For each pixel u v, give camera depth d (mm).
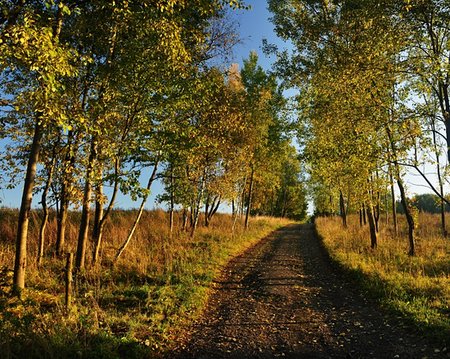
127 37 9367
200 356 5508
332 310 8039
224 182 17922
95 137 9289
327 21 14680
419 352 5477
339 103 12484
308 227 37156
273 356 5570
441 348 5480
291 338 6332
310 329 6793
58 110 6160
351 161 12750
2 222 15148
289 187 51938
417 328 6312
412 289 8625
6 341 4465
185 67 10242
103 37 9164
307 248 19266
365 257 13719
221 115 15289
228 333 6543
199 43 11102
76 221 17031
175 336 6238
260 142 21625
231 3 7312
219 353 5645
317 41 15133
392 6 9383
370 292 9047
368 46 10617
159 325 6316
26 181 7535
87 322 5621
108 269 10078
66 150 9648
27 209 7461
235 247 17016
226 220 27625
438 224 25906
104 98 8898
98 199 10086
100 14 8016
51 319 5566
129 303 7480
